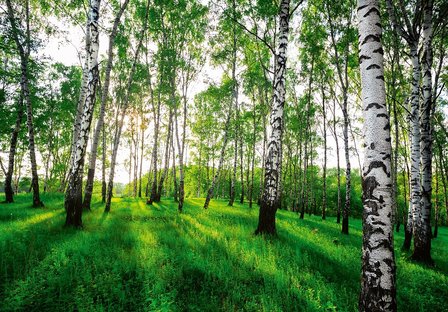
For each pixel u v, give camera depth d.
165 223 11.20
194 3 20.28
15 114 21.67
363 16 3.96
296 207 39.06
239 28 20.42
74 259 5.73
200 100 34.97
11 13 13.65
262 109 27.41
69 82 26.80
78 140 9.47
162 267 5.65
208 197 20.88
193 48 23.25
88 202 14.65
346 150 15.24
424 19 9.72
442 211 49.72
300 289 5.01
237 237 8.73
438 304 5.27
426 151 9.73
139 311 4.09
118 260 5.84
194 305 4.32
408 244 12.50
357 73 20.20
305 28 18.34
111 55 14.16
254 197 60.28
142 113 28.84
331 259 7.32
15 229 8.29
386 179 3.52
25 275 4.84
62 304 4.11
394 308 3.28
